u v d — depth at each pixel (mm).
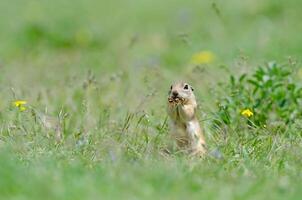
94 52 22219
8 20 25609
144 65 18547
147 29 24375
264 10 24250
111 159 10797
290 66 14844
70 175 9891
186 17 24047
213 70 17656
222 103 13719
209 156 11422
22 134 12320
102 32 24125
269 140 12242
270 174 10656
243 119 13094
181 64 20391
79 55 21688
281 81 14117
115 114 14195
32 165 10562
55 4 27234
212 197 9273
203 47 21188
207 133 12805
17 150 11688
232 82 14125
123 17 25766
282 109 13656
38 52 22109
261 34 21609
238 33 22359
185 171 10359
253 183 9875
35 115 12945
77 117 13938
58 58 21406
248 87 14641
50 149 11836
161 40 23000
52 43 23703
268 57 18859
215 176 10305
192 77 16781
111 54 21609
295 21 22969
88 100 14297
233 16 24000
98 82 15773
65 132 12781
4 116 13828
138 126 12703
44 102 14922
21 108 13102
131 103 14719
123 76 16578
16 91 15562
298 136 12625
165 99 14875
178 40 22047
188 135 12133
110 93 15445
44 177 9719
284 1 24516
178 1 26609
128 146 11844
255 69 15500
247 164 11203
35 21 24797
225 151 11906
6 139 12219
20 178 9648
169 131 12258
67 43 23625
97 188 9406
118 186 9484
